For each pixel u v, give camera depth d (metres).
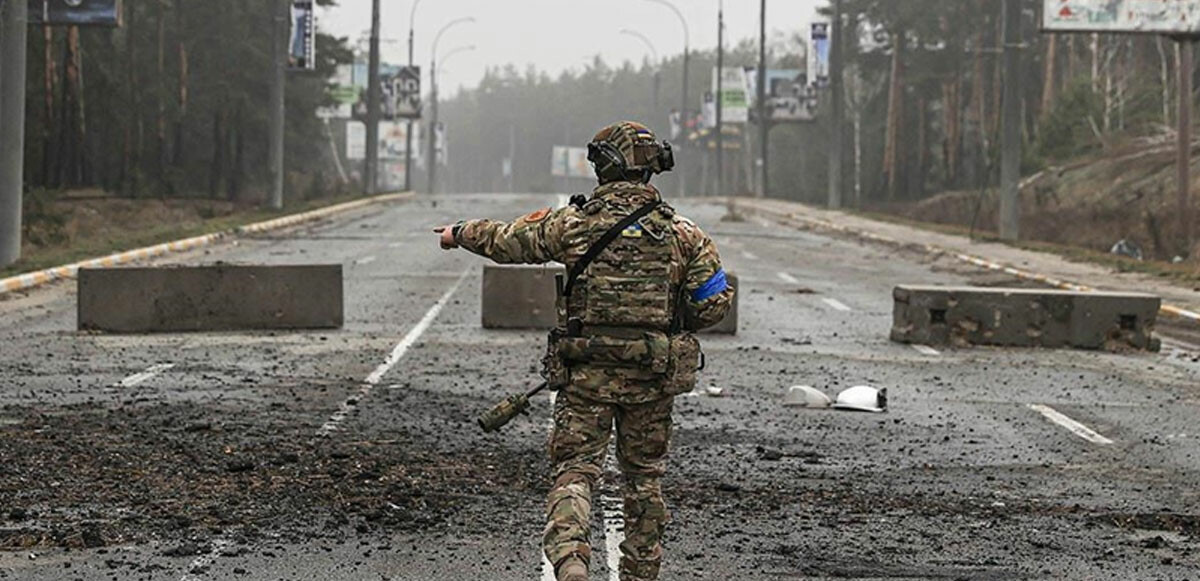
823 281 74.19
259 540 19.97
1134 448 29.06
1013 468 26.72
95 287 47.47
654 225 14.88
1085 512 22.91
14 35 68.94
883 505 23.14
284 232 109.81
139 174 148.75
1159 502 23.83
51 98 137.00
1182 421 32.69
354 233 108.88
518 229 15.08
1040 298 47.22
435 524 21.05
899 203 187.12
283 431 28.73
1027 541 20.81
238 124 178.38
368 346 44.38
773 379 38.59
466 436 28.62
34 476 23.72
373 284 67.06
